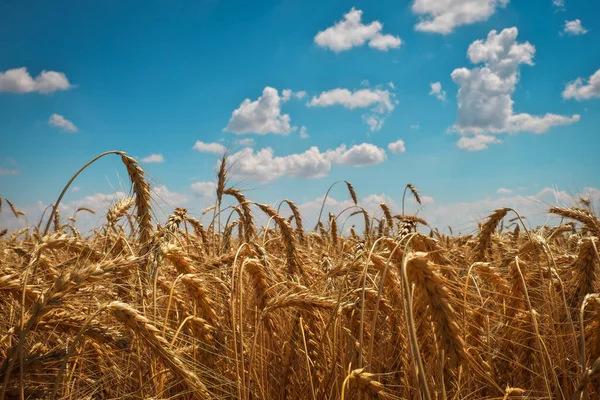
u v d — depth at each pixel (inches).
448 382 17.3
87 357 18.0
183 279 18.1
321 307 18.1
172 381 17.5
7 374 13.6
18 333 15.7
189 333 18.9
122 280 20.3
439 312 13.3
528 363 20.0
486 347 20.2
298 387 19.6
